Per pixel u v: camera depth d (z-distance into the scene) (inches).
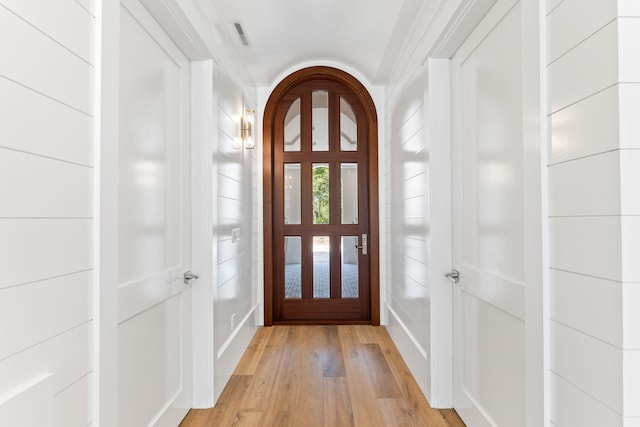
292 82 161.8
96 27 47.7
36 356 37.9
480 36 76.2
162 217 76.8
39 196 38.4
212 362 91.4
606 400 38.9
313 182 166.2
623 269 36.9
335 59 155.6
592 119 40.7
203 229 91.4
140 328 67.1
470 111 82.8
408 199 119.2
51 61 40.1
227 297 108.1
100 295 47.6
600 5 39.4
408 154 119.5
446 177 93.6
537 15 49.9
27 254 36.9
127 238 62.0
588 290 41.5
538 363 50.1
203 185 91.7
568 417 45.0
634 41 37.4
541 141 49.1
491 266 72.5
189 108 91.6
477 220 79.1
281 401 94.4
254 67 142.2
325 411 89.5
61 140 41.6
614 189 37.8
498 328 69.6
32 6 37.4
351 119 166.9
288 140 166.7
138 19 65.9
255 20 116.6
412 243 113.8
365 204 165.5
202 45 86.4
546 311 48.8
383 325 159.6
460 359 87.7
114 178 50.9
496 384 70.2
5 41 34.3
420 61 101.6
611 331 38.2
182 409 85.9
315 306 165.2
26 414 35.4
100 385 47.4
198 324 91.0
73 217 43.6
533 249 51.2
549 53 48.3
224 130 106.0
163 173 77.6
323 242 165.6
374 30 122.6
